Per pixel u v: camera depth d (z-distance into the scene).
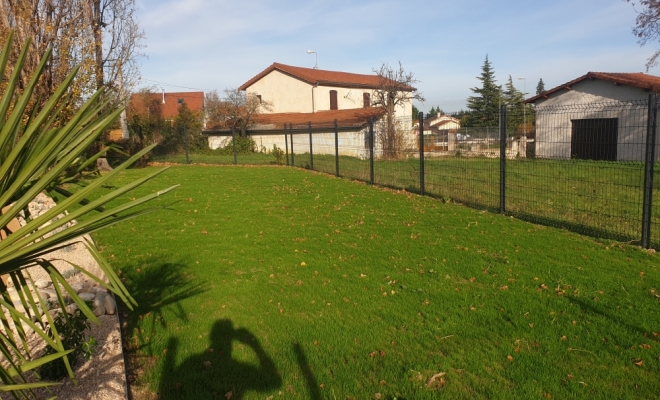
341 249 7.10
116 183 15.42
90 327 4.36
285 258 6.77
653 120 6.44
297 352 4.19
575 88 23.22
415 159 15.27
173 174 18.25
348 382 3.69
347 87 40.44
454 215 9.17
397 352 4.10
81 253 7.24
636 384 3.48
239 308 5.16
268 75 40.28
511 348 4.06
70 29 17.06
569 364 3.78
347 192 12.70
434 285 5.54
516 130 13.33
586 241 7.05
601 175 11.90
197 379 3.85
